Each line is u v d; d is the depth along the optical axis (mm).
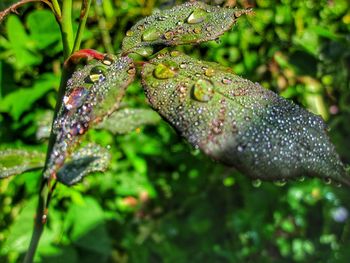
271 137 50
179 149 193
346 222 211
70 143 50
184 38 58
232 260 205
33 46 146
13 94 144
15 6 64
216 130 50
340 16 177
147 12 165
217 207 209
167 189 200
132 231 196
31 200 150
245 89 53
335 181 51
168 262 200
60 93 66
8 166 77
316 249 216
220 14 60
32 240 74
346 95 181
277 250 215
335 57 169
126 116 93
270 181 49
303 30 173
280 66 173
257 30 174
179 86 53
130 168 186
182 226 205
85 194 172
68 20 66
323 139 52
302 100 175
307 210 217
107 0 162
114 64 54
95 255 162
